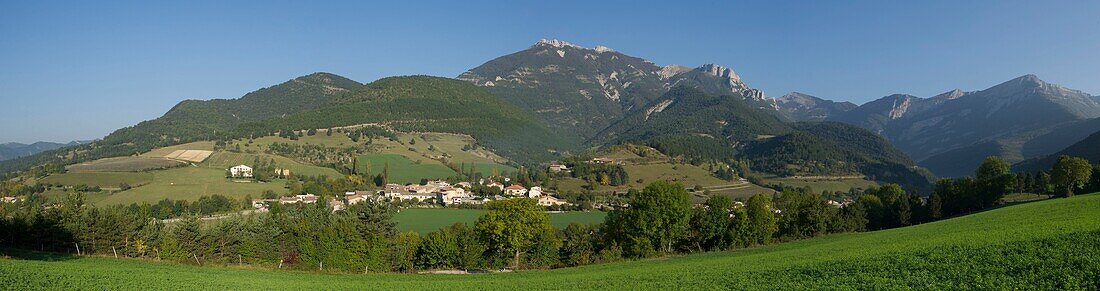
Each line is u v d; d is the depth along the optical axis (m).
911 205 106.50
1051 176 101.50
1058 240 37.16
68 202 79.81
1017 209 75.50
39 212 75.56
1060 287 28.44
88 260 64.94
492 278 54.97
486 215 72.12
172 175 156.50
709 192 175.00
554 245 73.38
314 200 143.88
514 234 68.81
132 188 139.12
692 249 76.75
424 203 153.38
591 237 87.69
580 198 157.50
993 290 29.31
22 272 46.12
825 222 92.06
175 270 57.34
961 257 37.59
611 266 62.50
